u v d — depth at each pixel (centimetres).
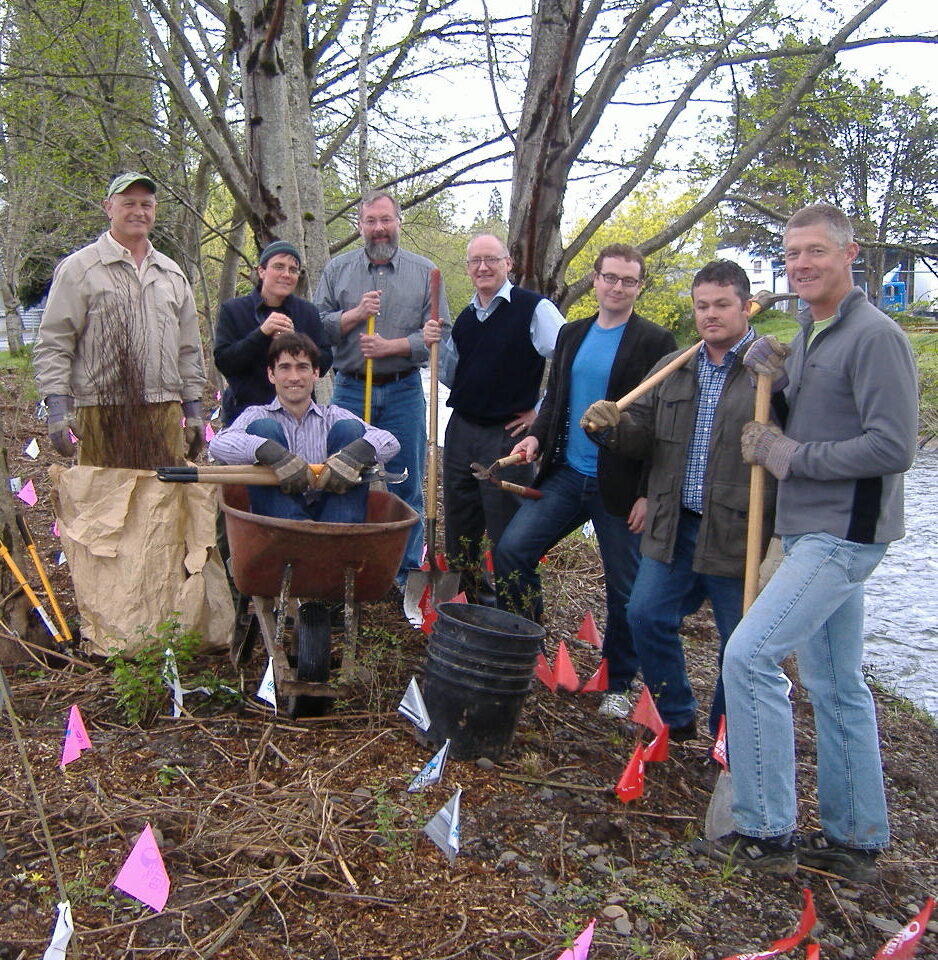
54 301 479
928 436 1611
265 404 510
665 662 456
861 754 376
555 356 494
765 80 770
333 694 411
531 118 596
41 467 1034
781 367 368
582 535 873
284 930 300
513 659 402
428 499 520
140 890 298
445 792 379
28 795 359
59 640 478
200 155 1134
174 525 482
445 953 294
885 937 349
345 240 859
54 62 1023
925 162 1894
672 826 397
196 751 396
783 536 366
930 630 763
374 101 951
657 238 652
